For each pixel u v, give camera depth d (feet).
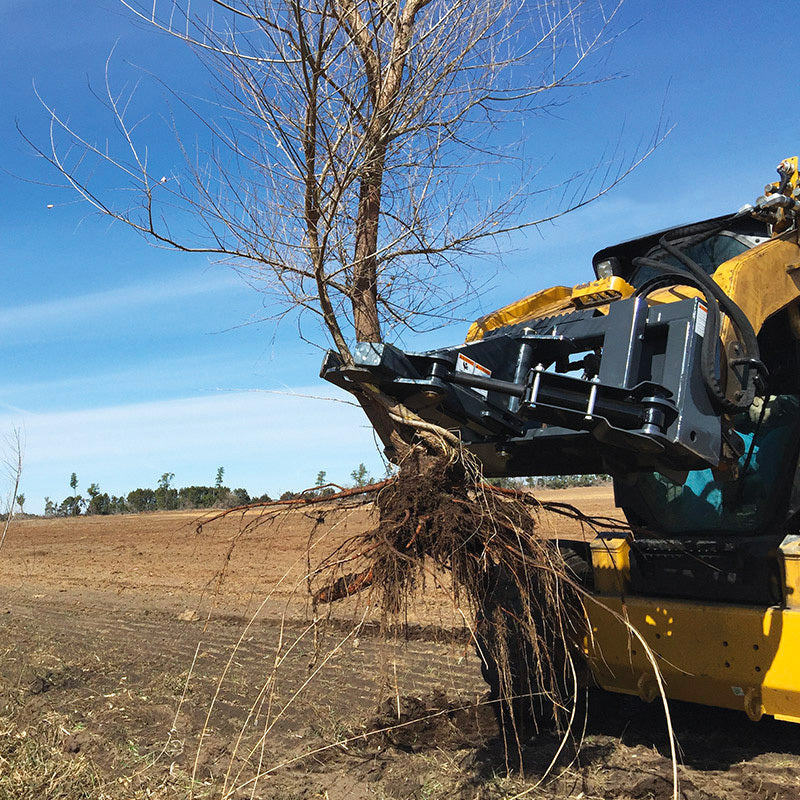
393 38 13.12
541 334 12.78
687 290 12.41
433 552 11.30
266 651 23.15
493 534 11.02
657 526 15.11
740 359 11.57
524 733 14.87
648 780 12.18
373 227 13.88
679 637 13.14
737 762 13.06
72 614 30.99
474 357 11.32
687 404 10.75
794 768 12.50
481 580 11.43
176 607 31.22
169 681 19.74
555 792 12.16
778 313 13.33
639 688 13.99
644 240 15.81
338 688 18.81
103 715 17.03
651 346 11.51
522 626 12.23
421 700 17.13
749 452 13.75
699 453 10.84
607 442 11.05
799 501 13.19
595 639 14.30
